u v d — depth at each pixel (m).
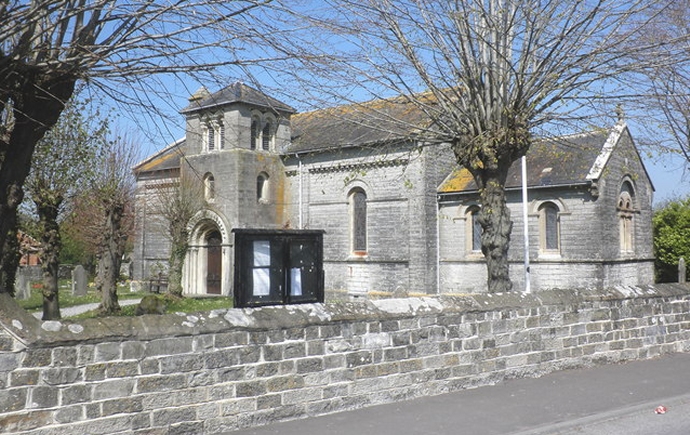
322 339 8.56
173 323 7.36
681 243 31.44
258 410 7.95
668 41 11.94
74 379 6.63
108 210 23.95
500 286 12.89
